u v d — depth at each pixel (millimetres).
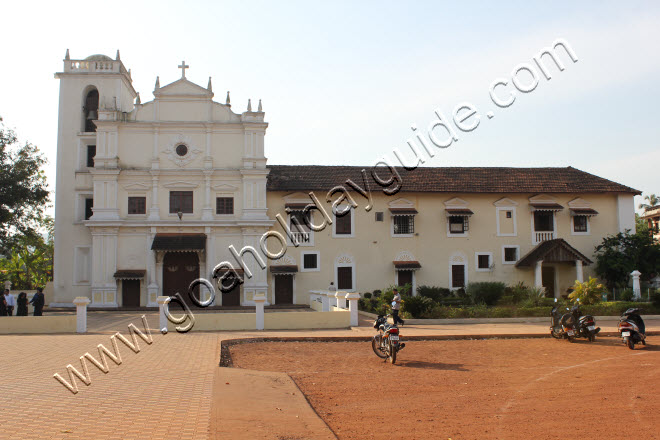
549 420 8648
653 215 61125
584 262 35344
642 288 33781
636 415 8836
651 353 15750
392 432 8125
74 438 7586
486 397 10391
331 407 9695
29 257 50156
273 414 9031
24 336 19125
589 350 16531
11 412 8945
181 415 8820
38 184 37375
